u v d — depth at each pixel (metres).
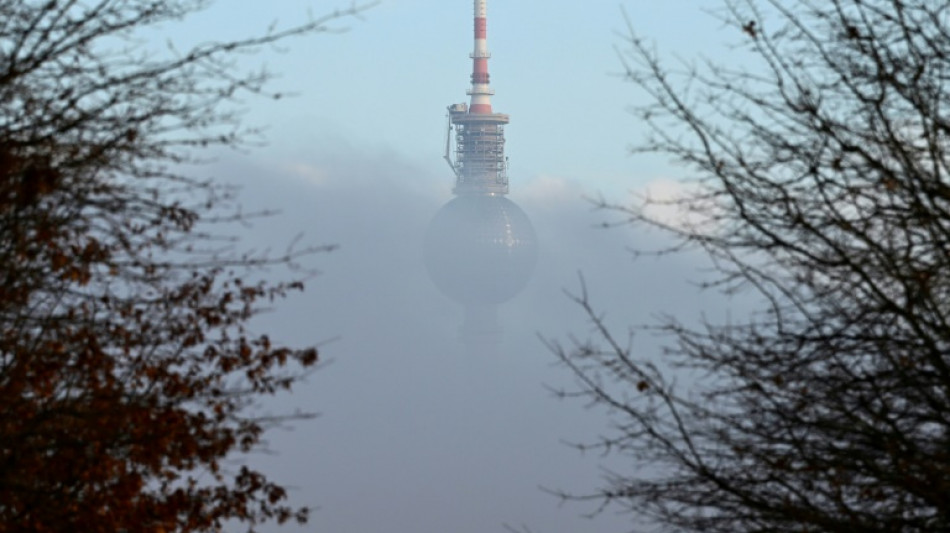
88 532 55.53
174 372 60.53
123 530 57.22
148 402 59.00
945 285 51.91
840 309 52.62
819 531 52.50
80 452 56.47
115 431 56.84
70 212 55.41
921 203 50.75
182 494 58.81
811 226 50.78
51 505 55.47
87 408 57.19
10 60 50.59
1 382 57.28
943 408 51.06
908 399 52.81
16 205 52.75
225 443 60.12
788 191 52.69
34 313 58.81
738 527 53.53
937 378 51.88
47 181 50.69
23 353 57.25
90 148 53.22
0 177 50.72
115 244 58.16
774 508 51.62
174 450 58.44
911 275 50.34
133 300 60.00
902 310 50.00
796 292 52.97
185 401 60.12
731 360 53.19
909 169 50.69
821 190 51.69
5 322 57.78
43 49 51.28
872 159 50.84
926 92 52.59
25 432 54.72
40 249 55.59
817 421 52.28
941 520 51.41
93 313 59.41
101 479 56.78
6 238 54.41
